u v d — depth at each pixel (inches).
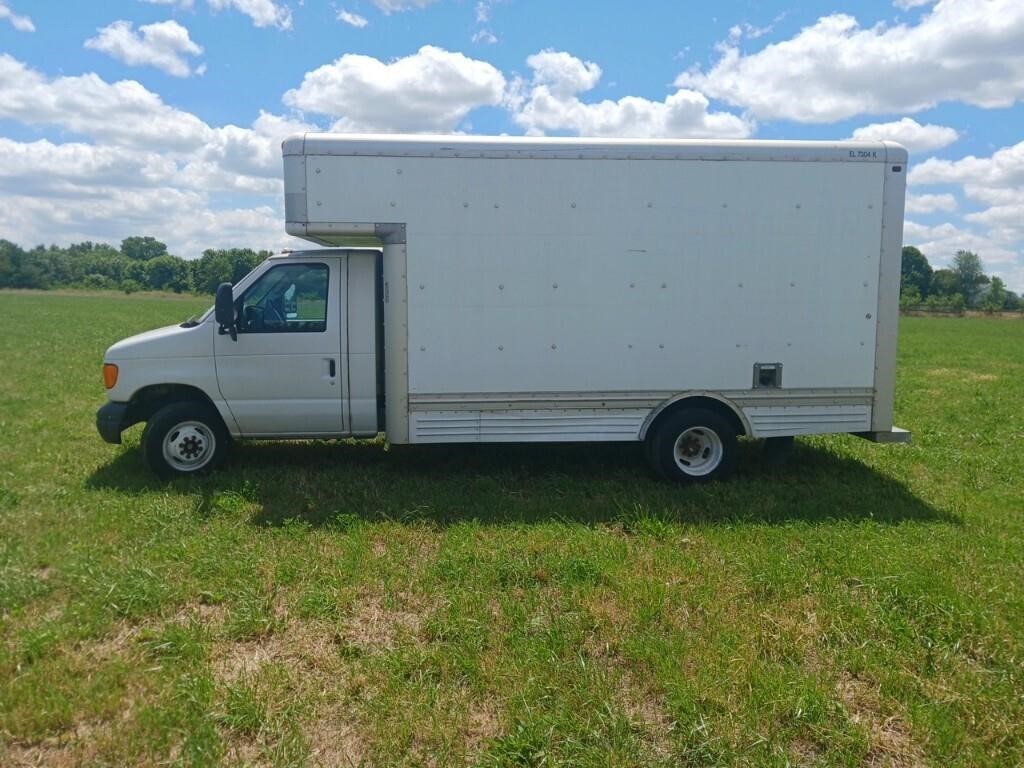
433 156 254.8
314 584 191.5
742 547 219.6
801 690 143.8
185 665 152.5
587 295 264.2
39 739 129.9
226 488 266.7
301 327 274.5
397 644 162.4
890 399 276.4
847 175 265.1
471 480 282.7
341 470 291.7
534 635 166.2
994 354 963.3
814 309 270.1
